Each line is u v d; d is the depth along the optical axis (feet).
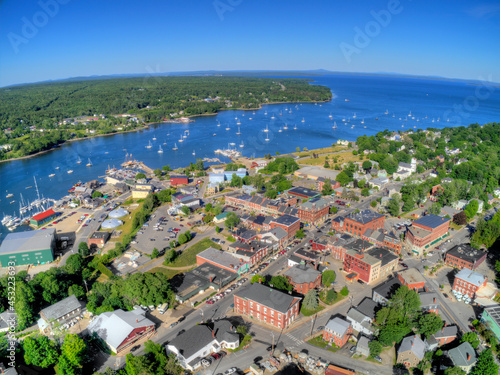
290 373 462.19
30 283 617.62
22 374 465.88
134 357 453.58
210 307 604.90
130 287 593.01
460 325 552.00
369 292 638.94
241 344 516.32
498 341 500.33
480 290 613.93
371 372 464.24
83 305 615.57
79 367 469.16
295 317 574.15
